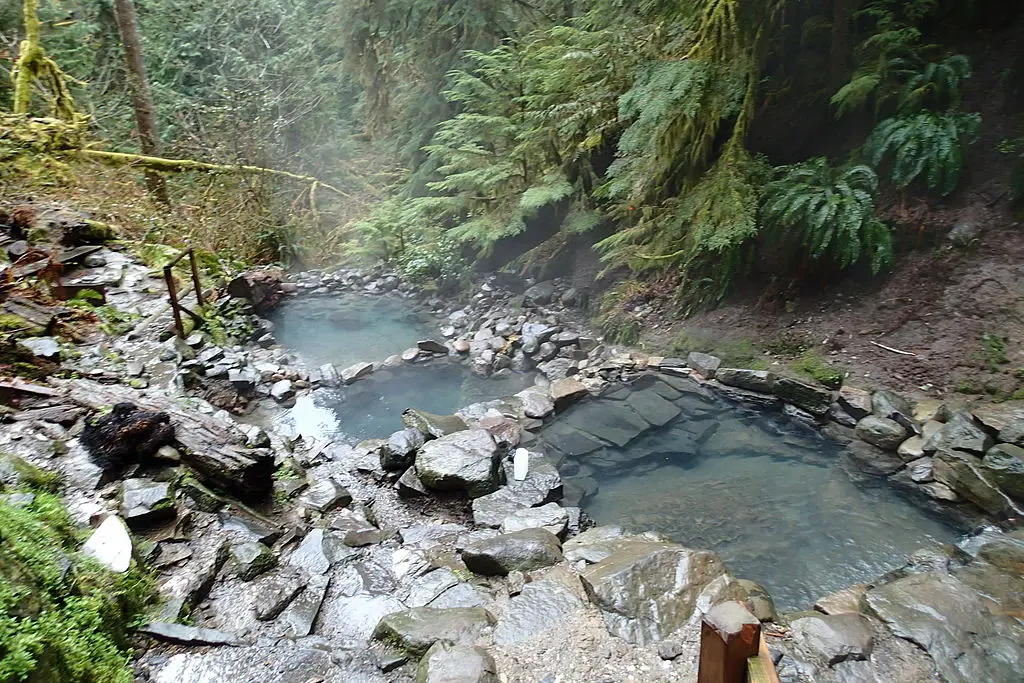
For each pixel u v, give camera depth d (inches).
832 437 193.3
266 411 239.5
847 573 137.6
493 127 355.6
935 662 102.4
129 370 224.8
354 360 296.4
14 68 393.7
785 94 254.2
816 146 249.1
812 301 235.3
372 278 429.7
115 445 152.6
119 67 498.0
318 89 582.9
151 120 430.3
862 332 216.7
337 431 224.7
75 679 91.1
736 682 65.2
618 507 168.9
